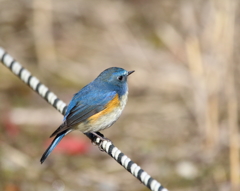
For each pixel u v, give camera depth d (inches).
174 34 689.6
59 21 716.7
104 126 378.6
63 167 525.0
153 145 549.6
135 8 745.0
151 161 528.4
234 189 482.9
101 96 375.9
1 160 526.9
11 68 404.5
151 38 690.2
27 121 582.6
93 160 537.3
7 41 692.1
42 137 562.3
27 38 697.6
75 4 732.7
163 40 681.6
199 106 560.7
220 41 543.8
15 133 566.9
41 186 500.1
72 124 358.9
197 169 515.8
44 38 689.0
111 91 379.2
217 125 538.6
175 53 656.4
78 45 686.5
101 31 705.0
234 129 509.4
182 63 637.9
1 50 413.1
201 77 557.6
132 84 620.4
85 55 673.0
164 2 757.3
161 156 534.6
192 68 577.6
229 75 547.5
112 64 650.8
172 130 566.6
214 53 549.3
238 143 529.3
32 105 607.8
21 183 501.0
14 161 526.9
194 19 655.1
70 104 374.6
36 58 671.1
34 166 522.9
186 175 508.1
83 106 370.3
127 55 659.4
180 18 709.3
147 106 597.6
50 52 674.2
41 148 547.2
